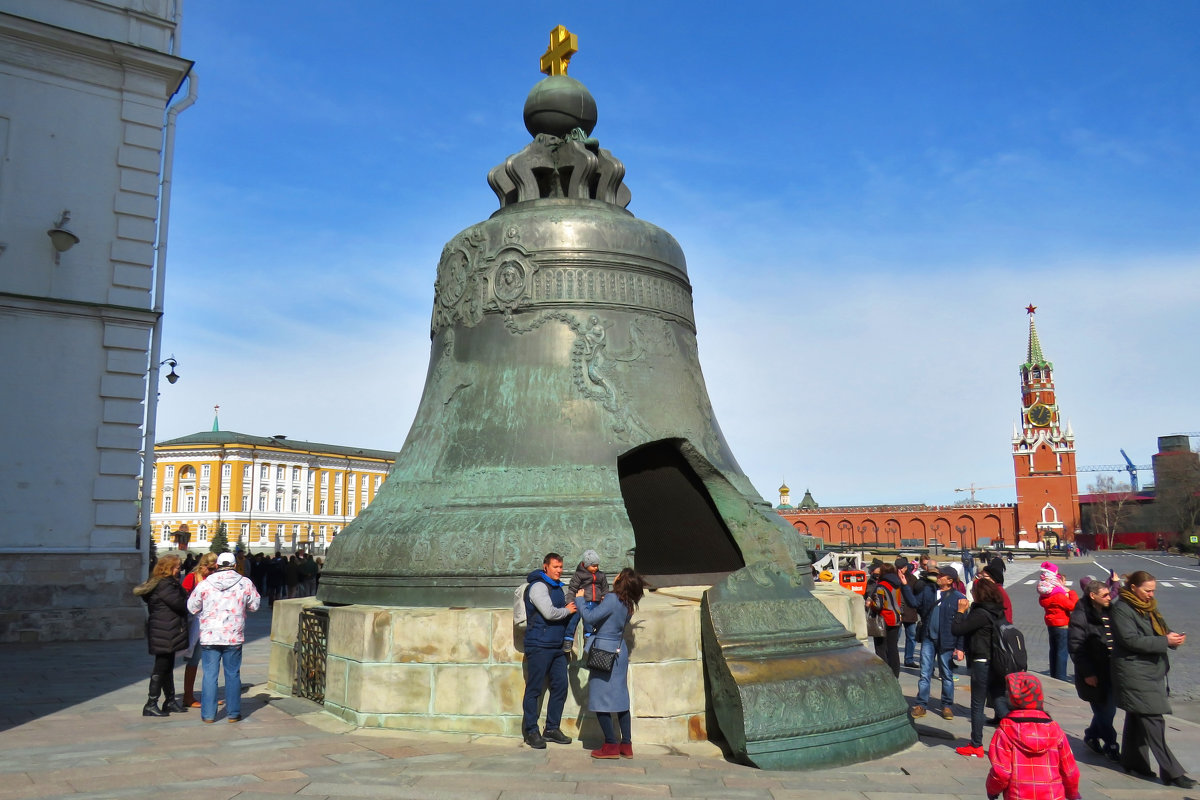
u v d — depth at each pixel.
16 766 6.63
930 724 9.48
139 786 6.03
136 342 18.73
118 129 19.20
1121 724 9.73
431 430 9.84
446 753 6.98
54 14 18.78
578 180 10.68
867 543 100.12
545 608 7.23
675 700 7.54
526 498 8.72
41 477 17.52
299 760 6.77
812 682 7.23
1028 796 5.11
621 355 9.62
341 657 8.25
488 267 10.03
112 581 17.75
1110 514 116.06
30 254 17.92
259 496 91.25
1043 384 116.12
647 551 9.41
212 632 8.35
